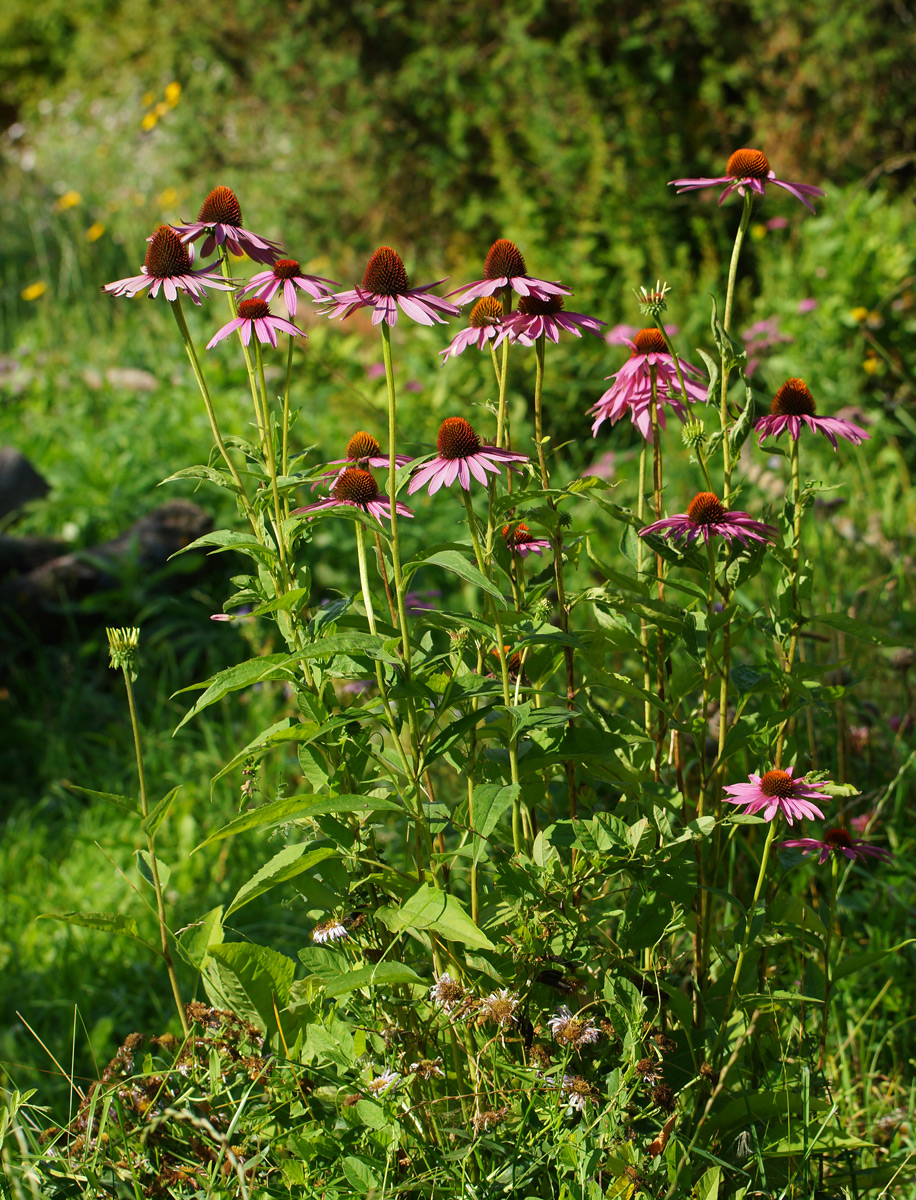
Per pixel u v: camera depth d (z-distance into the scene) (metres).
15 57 15.60
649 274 7.17
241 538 1.91
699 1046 2.03
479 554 1.94
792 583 2.03
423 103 7.88
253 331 1.93
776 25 7.68
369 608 1.91
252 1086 1.77
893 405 5.77
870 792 2.96
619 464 5.79
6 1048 2.82
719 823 2.01
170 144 9.88
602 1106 1.80
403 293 1.82
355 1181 1.72
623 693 2.05
